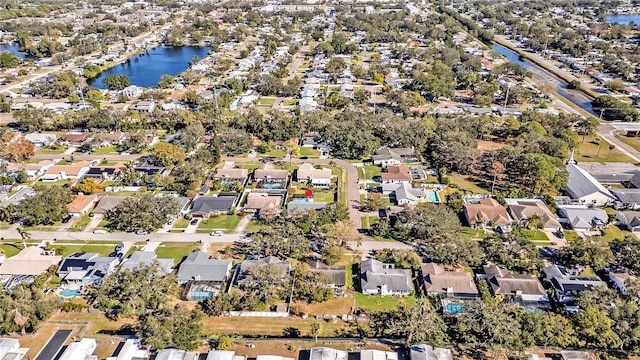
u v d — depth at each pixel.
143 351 88.69
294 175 165.12
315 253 120.94
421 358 85.69
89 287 108.69
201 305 103.12
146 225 128.00
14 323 93.06
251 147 186.88
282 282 104.88
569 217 135.00
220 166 171.75
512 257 115.38
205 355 88.69
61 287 108.44
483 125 195.88
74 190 151.75
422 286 107.94
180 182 156.12
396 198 146.88
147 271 102.62
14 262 112.50
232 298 101.75
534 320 91.56
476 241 124.75
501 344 88.31
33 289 102.94
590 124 198.00
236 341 92.94
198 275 108.75
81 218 138.25
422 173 164.50
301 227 127.75
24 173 159.88
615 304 95.75
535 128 184.88
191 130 185.12
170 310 95.81
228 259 118.38
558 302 102.56
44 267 112.12
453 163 170.88
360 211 142.50
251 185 158.25
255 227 134.25
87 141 185.50
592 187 147.00
